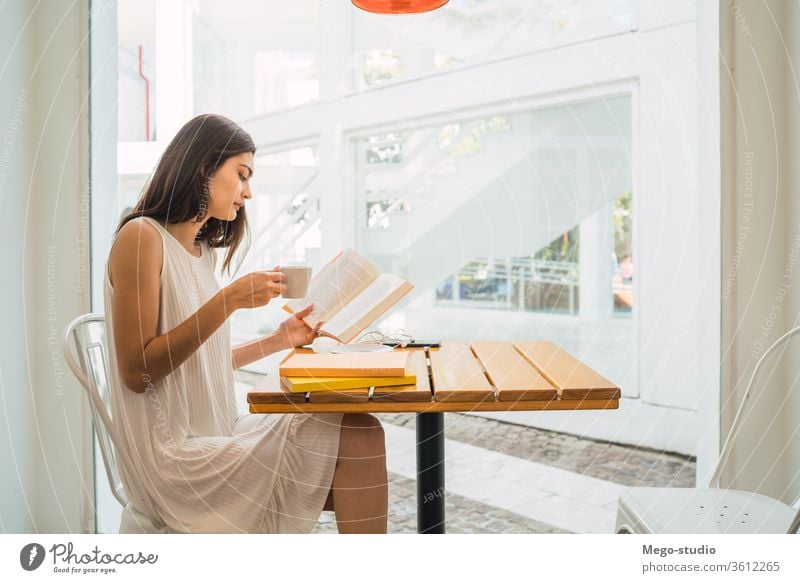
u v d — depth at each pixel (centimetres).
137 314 108
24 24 158
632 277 263
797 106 150
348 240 390
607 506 188
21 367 157
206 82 400
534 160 307
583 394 100
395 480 221
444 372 115
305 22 402
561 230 301
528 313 320
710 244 171
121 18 331
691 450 238
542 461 237
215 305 110
